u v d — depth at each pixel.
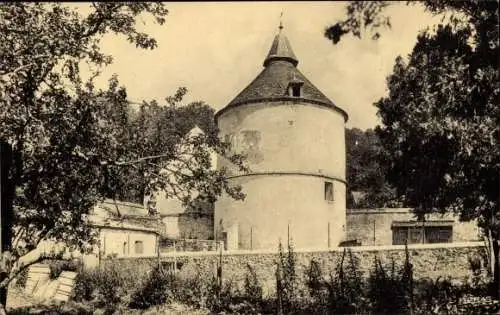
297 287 15.68
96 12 10.62
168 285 17.53
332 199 26.81
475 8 10.88
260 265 18.52
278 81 27.03
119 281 19.27
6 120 9.16
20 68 9.37
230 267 18.95
